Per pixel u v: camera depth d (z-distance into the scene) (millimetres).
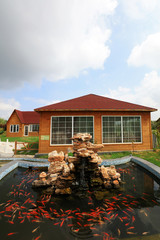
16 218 2350
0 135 24172
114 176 3766
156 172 4434
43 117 8188
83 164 3914
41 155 7738
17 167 5668
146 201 2936
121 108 8586
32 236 1914
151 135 9039
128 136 8906
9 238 1872
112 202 2893
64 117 8469
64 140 8281
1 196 3199
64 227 2113
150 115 9188
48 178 3836
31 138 18141
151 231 2002
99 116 8633
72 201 2949
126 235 1920
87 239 1861
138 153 7871
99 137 8492
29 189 3602
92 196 3182
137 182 4031
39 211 2568
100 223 2207
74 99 10234
